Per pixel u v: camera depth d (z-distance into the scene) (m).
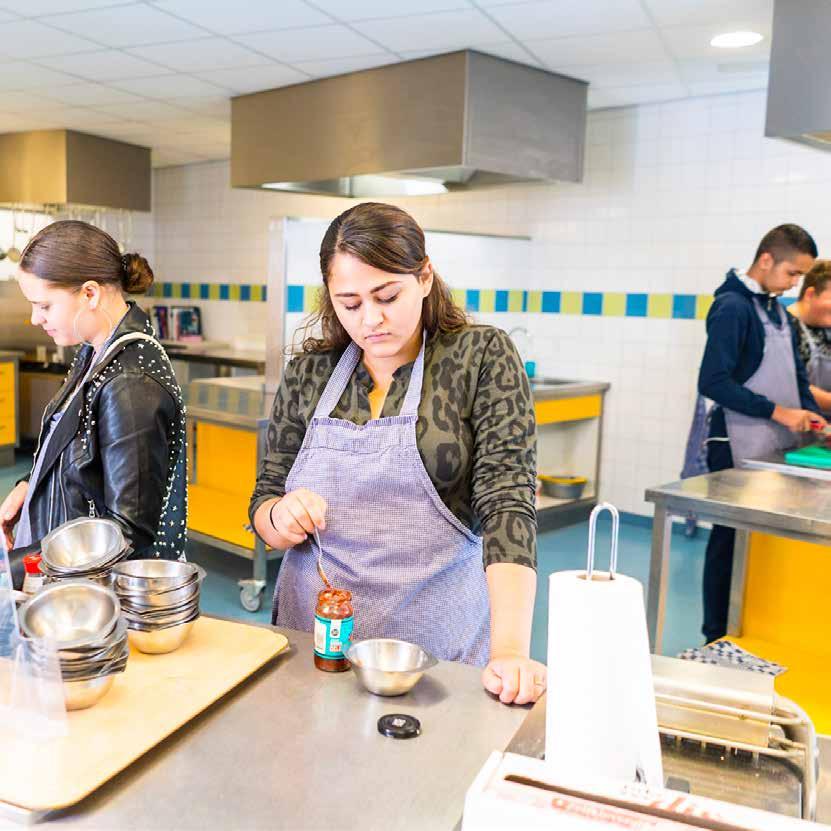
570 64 4.29
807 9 3.08
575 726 0.83
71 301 1.67
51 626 1.11
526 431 1.50
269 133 5.03
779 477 2.70
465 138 4.10
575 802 0.75
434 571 1.51
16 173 6.52
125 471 1.60
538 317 5.82
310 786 0.94
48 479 1.71
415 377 1.54
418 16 3.60
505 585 1.31
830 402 3.56
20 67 4.56
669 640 3.57
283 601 1.61
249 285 7.54
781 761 1.04
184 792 0.92
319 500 1.47
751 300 3.46
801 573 2.62
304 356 1.69
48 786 0.88
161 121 5.91
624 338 5.43
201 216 7.86
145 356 1.68
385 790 0.93
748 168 4.86
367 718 1.09
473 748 1.03
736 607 2.76
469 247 5.42
